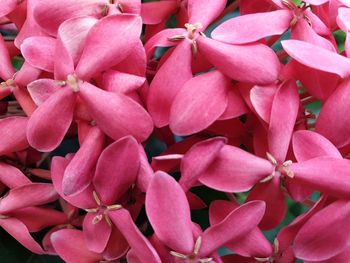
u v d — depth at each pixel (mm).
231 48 85
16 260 107
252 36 87
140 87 86
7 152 90
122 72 86
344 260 88
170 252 82
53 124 83
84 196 86
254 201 82
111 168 82
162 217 81
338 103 86
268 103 84
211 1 92
